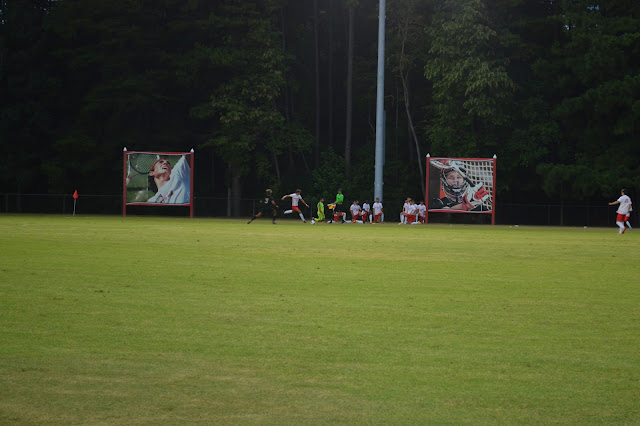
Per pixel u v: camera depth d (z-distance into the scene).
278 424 7.42
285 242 32.66
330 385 8.81
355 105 87.88
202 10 77.06
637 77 64.00
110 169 77.50
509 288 17.67
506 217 72.62
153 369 9.45
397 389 8.68
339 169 78.50
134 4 72.31
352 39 79.19
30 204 73.88
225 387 8.67
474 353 10.54
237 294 15.95
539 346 11.05
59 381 8.84
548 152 71.44
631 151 67.38
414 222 64.00
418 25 76.56
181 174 63.34
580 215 71.38
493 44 70.94
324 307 14.41
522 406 8.09
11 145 74.94
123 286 16.89
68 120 78.94
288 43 85.25
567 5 70.94
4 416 7.57
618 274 21.06
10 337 11.23
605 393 8.59
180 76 73.00
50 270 19.78
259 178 78.19
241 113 71.44
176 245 29.45
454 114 70.19
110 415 7.63
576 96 73.00
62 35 74.75
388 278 19.33
